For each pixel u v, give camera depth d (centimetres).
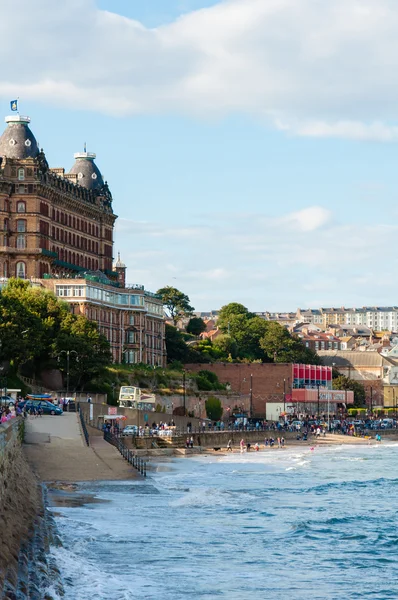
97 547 9375
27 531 8825
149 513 11650
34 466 14338
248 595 8088
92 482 13800
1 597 6272
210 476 16975
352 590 8425
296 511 12794
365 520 12162
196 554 9488
